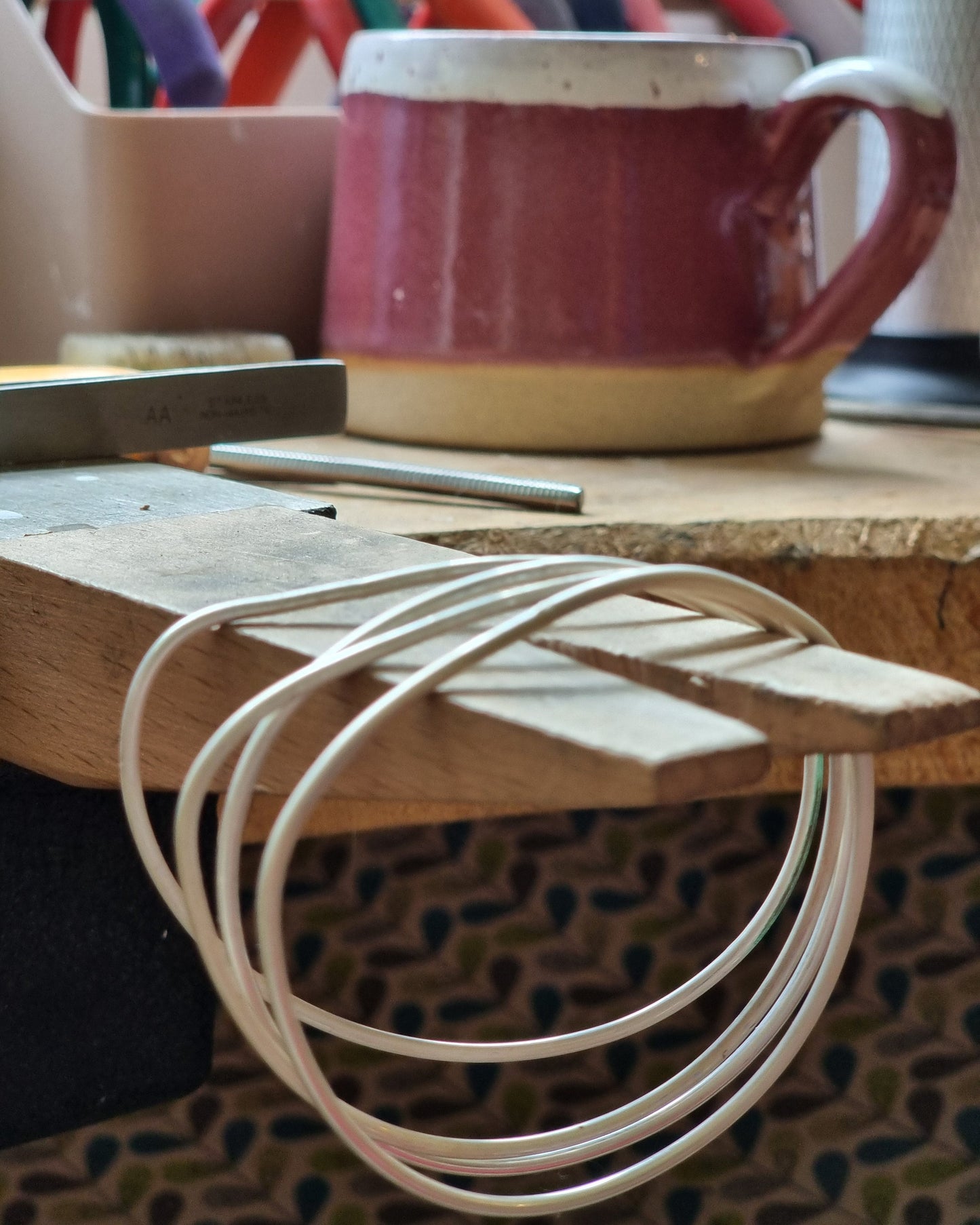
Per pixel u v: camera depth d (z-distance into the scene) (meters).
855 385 0.69
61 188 0.63
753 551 0.43
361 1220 0.61
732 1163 0.63
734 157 0.55
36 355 0.66
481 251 0.55
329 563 0.28
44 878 0.36
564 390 0.56
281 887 0.19
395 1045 0.26
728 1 0.84
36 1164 0.64
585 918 0.75
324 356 0.62
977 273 0.68
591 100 0.54
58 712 0.28
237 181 0.65
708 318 0.55
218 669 0.24
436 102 0.55
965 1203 0.59
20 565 0.28
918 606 0.43
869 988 0.69
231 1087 0.68
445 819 0.42
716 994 0.70
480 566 0.24
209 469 0.51
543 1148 0.26
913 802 0.74
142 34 0.65
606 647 0.22
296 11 0.76
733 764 0.18
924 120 0.52
